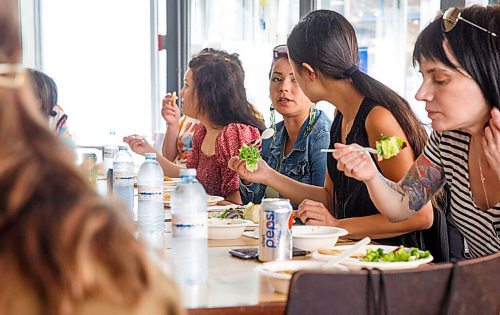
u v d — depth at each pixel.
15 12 0.68
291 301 1.31
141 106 6.18
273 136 3.47
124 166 3.19
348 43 2.61
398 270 1.38
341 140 2.73
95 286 0.63
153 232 2.34
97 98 6.23
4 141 0.66
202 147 3.91
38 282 0.62
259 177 2.88
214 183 3.78
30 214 0.63
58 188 0.65
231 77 3.80
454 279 1.43
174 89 5.80
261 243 1.92
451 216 2.41
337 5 4.77
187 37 5.74
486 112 1.98
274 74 3.29
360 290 1.35
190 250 1.67
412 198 2.25
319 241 2.05
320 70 2.61
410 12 4.49
